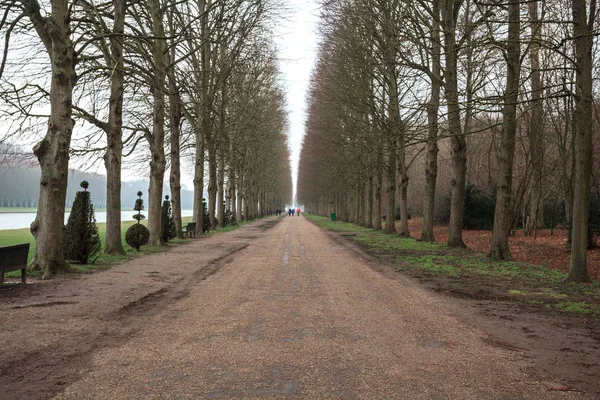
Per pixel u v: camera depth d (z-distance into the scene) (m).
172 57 22.72
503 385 4.36
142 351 5.26
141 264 13.48
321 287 9.77
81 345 5.47
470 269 12.81
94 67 14.38
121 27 15.09
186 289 9.45
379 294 9.02
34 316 6.85
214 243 22.22
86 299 8.20
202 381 4.34
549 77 17.67
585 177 10.62
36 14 11.96
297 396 4.00
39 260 11.11
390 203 31.05
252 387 4.20
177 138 24.50
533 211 29.20
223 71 24.39
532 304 8.27
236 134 35.28
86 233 12.95
